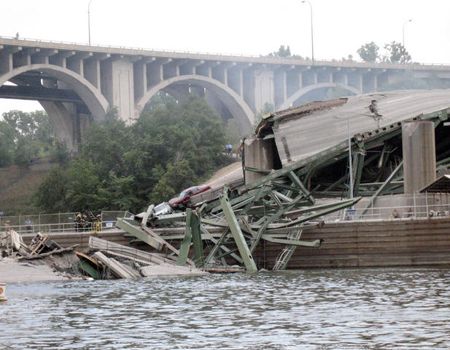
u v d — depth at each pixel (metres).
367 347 58.25
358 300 84.12
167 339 63.50
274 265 138.38
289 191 158.00
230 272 129.75
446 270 124.25
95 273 124.94
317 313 75.06
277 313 76.06
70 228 162.00
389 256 136.75
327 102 182.12
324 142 171.38
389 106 177.75
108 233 148.25
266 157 183.00
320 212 136.50
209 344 61.09
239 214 143.75
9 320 74.94
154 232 143.25
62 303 88.06
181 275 124.25
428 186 139.75
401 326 65.94
